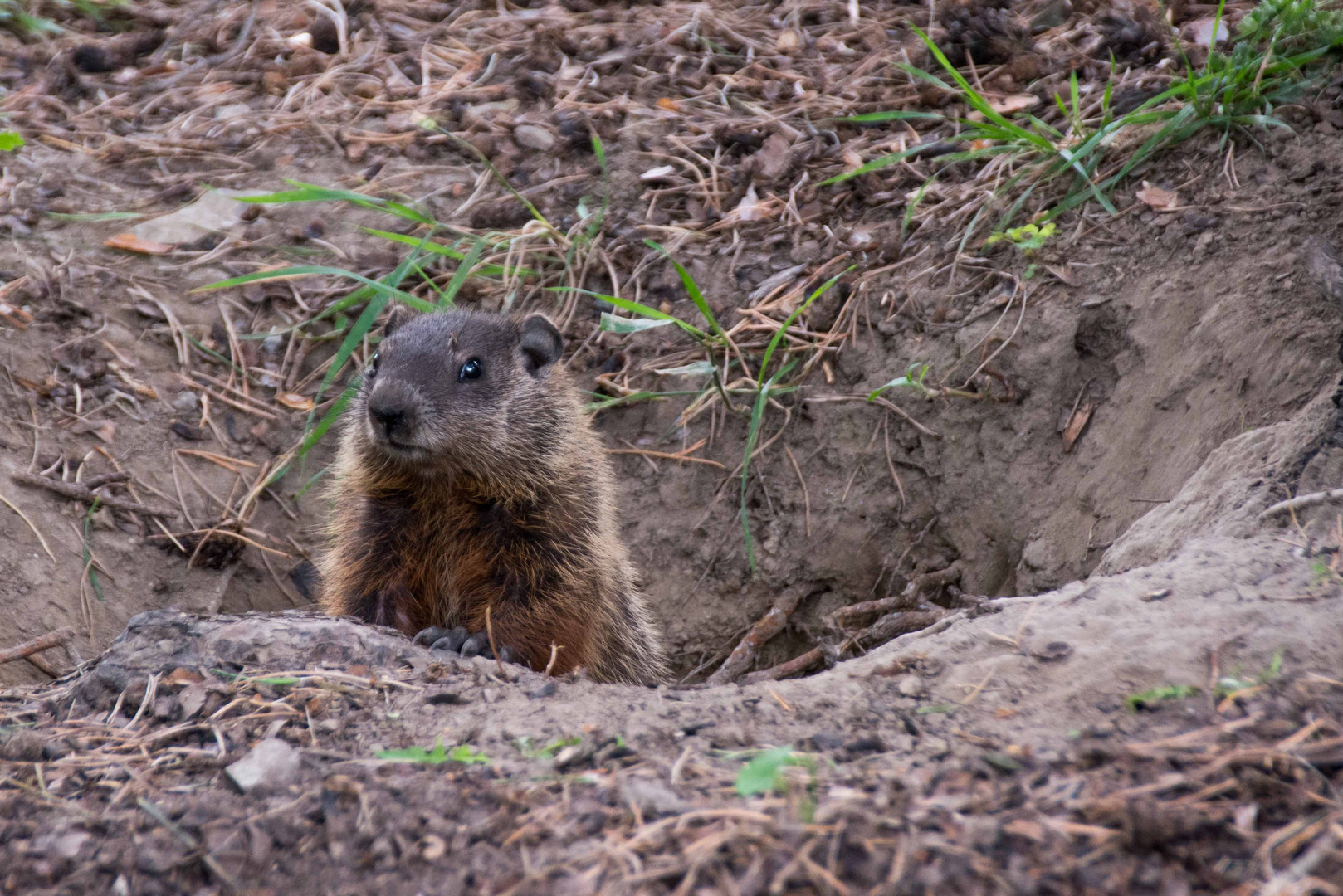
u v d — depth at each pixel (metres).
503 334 8.74
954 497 10.93
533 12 14.60
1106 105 10.98
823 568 11.34
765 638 11.16
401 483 8.61
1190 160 10.75
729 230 12.06
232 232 11.89
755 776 4.55
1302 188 9.91
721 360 11.41
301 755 5.24
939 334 11.05
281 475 11.02
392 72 13.58
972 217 11.47
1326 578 5.84
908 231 11.68
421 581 8.84
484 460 8.28
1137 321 10.16
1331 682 4.99
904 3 14.41
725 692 6.02
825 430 11.34
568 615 8.42
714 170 12.38
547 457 8.65
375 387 7.99
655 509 11.55
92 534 10.05
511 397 8.50
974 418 10.84
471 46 14.09
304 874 4.41
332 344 11.54
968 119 11.88
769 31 14.23
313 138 12.64
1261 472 7.32
